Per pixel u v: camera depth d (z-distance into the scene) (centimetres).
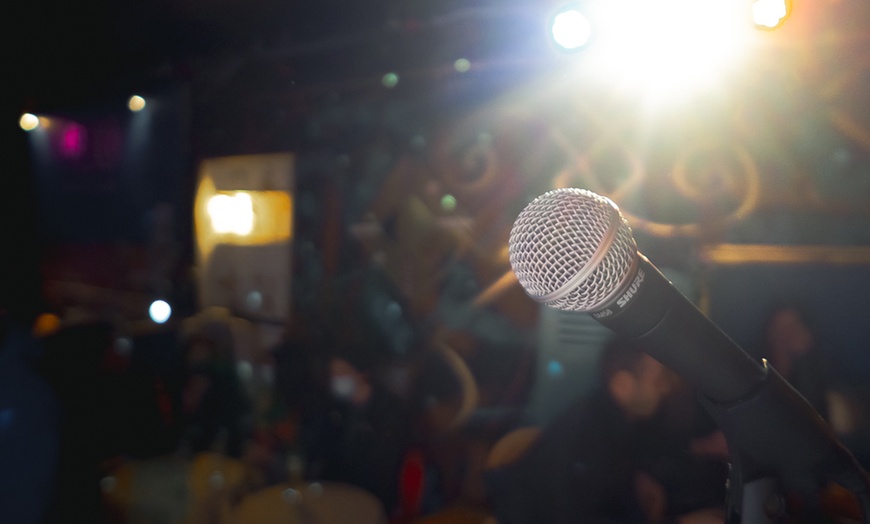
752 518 79
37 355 257
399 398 311
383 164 492
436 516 246
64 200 734
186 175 639
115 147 686
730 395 76
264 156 571
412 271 414
